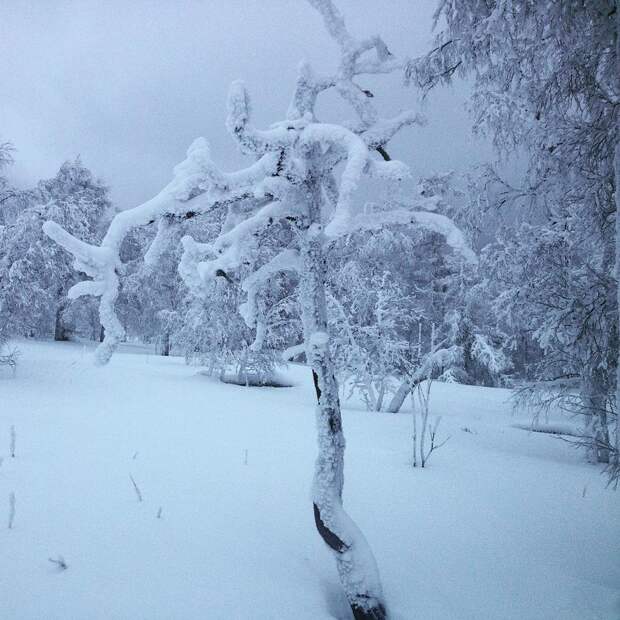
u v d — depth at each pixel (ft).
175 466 16.88
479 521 13.46
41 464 15.72
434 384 61.05
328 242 9.75
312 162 9.62
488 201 24.08
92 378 46.09
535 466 22.35
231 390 47.42
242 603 7.84
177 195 8.04
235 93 7.79
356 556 8.09
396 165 8.00
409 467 19.76
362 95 10.06
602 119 13.41
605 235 17.40
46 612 7.09
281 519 12.16
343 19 9.95
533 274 27.35
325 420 8.86
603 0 10.69
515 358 62.13
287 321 53.57
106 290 8.05
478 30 13.30
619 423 10.24
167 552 9.56
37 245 59.72
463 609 8.41
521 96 17.69
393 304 45.70
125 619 7.04
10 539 9.61
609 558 11.23
